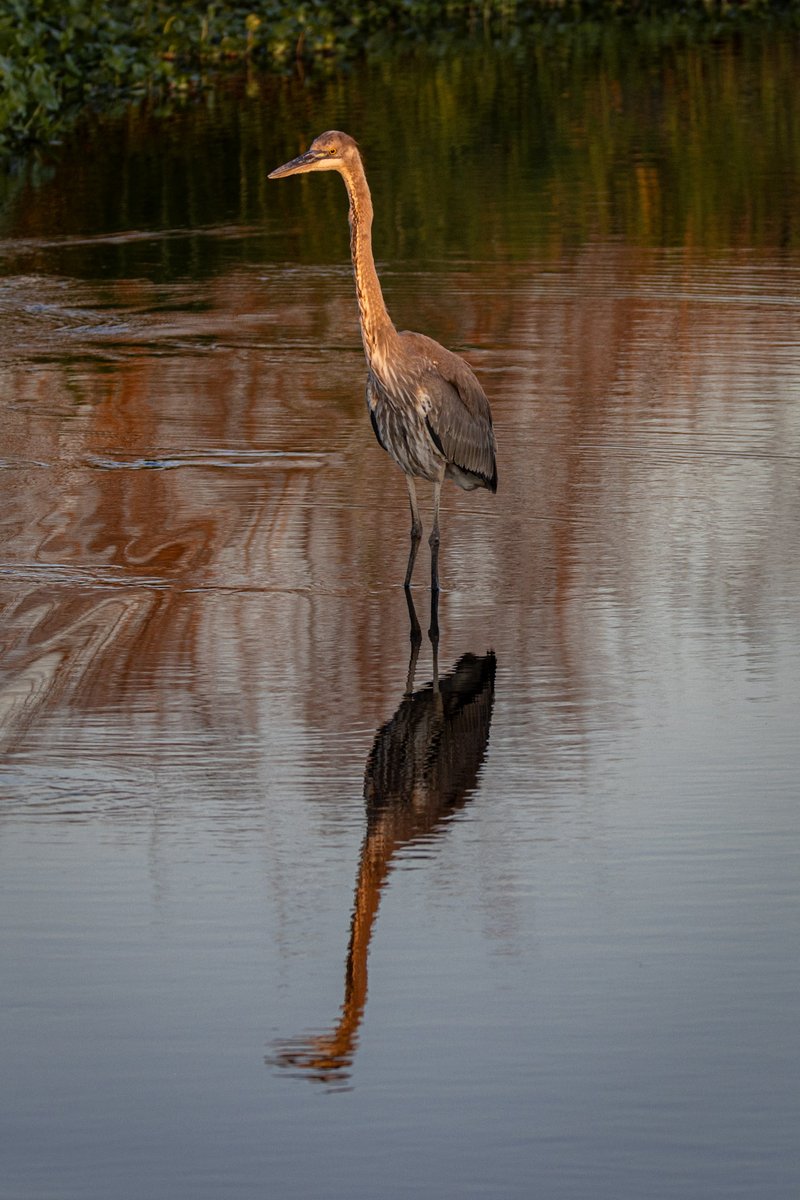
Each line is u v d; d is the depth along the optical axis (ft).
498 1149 21.16
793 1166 20.83
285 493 48.52
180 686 35.04
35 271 81.25
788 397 58.29
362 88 136.87
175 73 139.95
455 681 35.32
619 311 71.41
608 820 29.22
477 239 86.02
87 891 26.94
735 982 24.49
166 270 81.56
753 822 29.04
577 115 122.83
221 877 27.40
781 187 97.76
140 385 61.31
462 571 42.04
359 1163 20.94
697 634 37.73
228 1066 22.79
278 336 69.10
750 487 48.65
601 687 34.94
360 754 31.91
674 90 134.31
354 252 40.65
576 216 91.15
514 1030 23.44
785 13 192.03
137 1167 20.92
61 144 114.21
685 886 27.04
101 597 40.14
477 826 29.09
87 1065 22.80
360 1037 23.32
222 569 42.14
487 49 161.68
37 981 24.57
